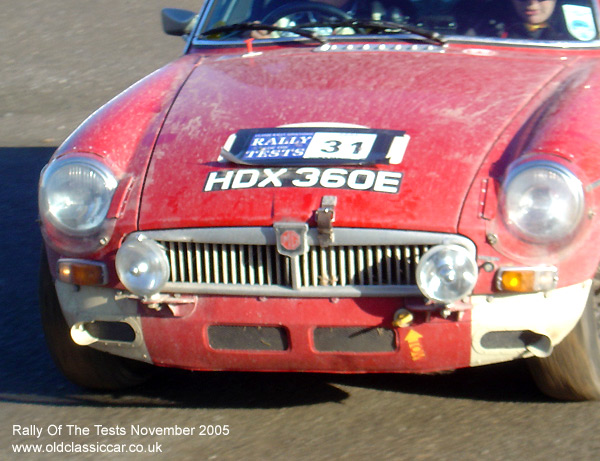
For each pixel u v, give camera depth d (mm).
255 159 4648
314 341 4551
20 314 6531
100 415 5184
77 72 13625
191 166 4711
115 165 4766
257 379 5570
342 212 4359
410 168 4500
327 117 4891
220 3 6520
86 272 4688
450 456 4609
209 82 5480
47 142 10555
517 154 4484
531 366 5000
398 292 4387
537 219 4281
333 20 6133
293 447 4758
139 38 15266
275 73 5500
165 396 5414
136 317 4699
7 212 8523
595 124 4637
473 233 4312
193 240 4492
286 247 4387
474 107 4879
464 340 4484
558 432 4801
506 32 5898
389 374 5574
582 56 5730
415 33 5883
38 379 5652
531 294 4414
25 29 15914
